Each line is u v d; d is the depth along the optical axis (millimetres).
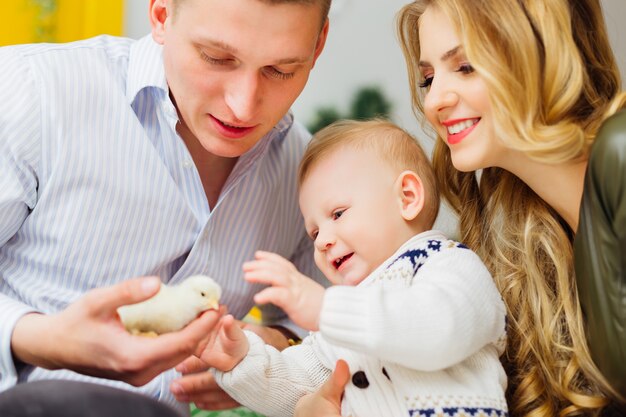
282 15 1044
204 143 1211
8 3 2482
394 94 2463
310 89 2496
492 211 1317
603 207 896
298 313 983
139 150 1304
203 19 1058
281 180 1482
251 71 1094
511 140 1065
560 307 1183
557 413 1165
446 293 997
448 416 1016
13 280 1312
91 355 998
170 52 1152
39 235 1288
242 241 1426
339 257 1229
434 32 1142
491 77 1066
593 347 936
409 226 1230
